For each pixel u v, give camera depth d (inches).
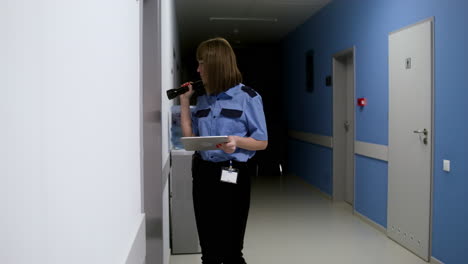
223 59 67.5
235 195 68.5
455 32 98.3
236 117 68.3
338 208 175.5
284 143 279.3
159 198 72.9
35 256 14.5
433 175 108.3
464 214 95.7
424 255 111.8
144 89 72.8
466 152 94.9
